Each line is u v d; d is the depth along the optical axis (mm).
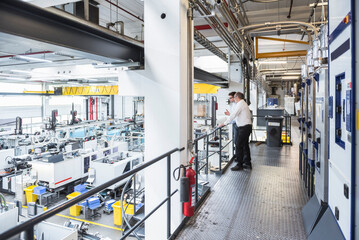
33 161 8562
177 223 2725
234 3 3576
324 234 1994
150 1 2744
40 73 8258
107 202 7746
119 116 23078
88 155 9656
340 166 1713
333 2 1918
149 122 2826
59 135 14438
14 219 5363
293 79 23531
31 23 1739
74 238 4871
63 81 12414
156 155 2807
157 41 2730
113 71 7102
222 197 3361
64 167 8656
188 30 2840
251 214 2869
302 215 2795
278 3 5531
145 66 2803
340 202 1710
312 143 2961
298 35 8070
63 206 1154
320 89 2488
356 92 1393
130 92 2885
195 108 10992
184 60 2771
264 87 16609
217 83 5777
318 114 2600
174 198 2730
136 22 7562
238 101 4406
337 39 1782
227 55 6535
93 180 8336
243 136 4453
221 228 2576
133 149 13367
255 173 4402
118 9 6336
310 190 3152
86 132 15547
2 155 10312
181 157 2729
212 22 3367
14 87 16266
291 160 5312
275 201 3207
